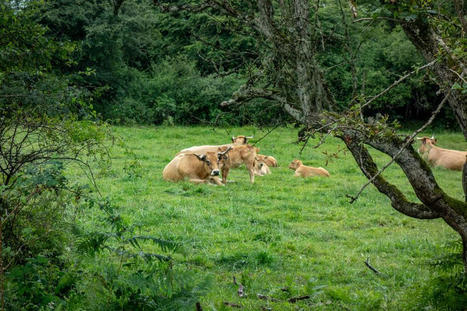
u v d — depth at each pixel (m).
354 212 15.26
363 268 10.25
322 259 10.76
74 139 6.92
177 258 10.16
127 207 14.05
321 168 21.73
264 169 22.38
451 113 43.56
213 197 16.69
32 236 6.32
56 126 6.86
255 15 7.57
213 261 10.28
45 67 7.40
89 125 7.05
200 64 45.38
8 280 5.58
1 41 6.96
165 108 41.50
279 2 6.97
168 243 5.73
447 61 5.62
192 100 41.06
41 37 7.20
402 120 45.59
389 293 8.62
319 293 8.05
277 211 15.06
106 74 40.69
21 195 6.45
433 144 26.83
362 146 6.09
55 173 6.70
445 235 12.95
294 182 20.17
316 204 16.23
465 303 6.60
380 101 38.28
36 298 5.80
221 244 11.47
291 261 10.55
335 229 13.46
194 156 19.28
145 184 17.61
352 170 23.09
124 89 42.88
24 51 7.07
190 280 5.36
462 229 6.02
